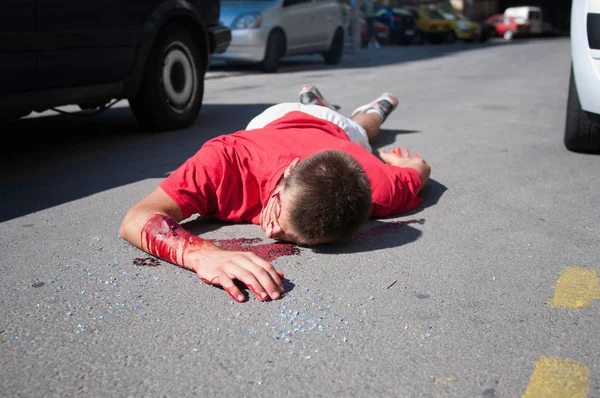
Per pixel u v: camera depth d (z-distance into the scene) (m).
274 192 2.23
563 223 2.65
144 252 2.32
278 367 1.56
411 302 1.91
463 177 3.41
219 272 1.96
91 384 1.50
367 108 4.11
